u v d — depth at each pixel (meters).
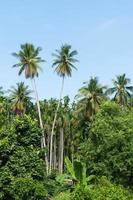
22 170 38.84
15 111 94.38
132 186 50.31
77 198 35.88
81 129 76.75
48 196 43.06
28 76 82.81
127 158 50.38
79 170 50.50
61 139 97.56
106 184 41.97
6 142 39.19
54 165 99.19
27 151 39.84
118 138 50.94
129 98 86.06
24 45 82.81
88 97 75.44
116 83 84.56
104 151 51.88
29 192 38.25
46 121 97.81
